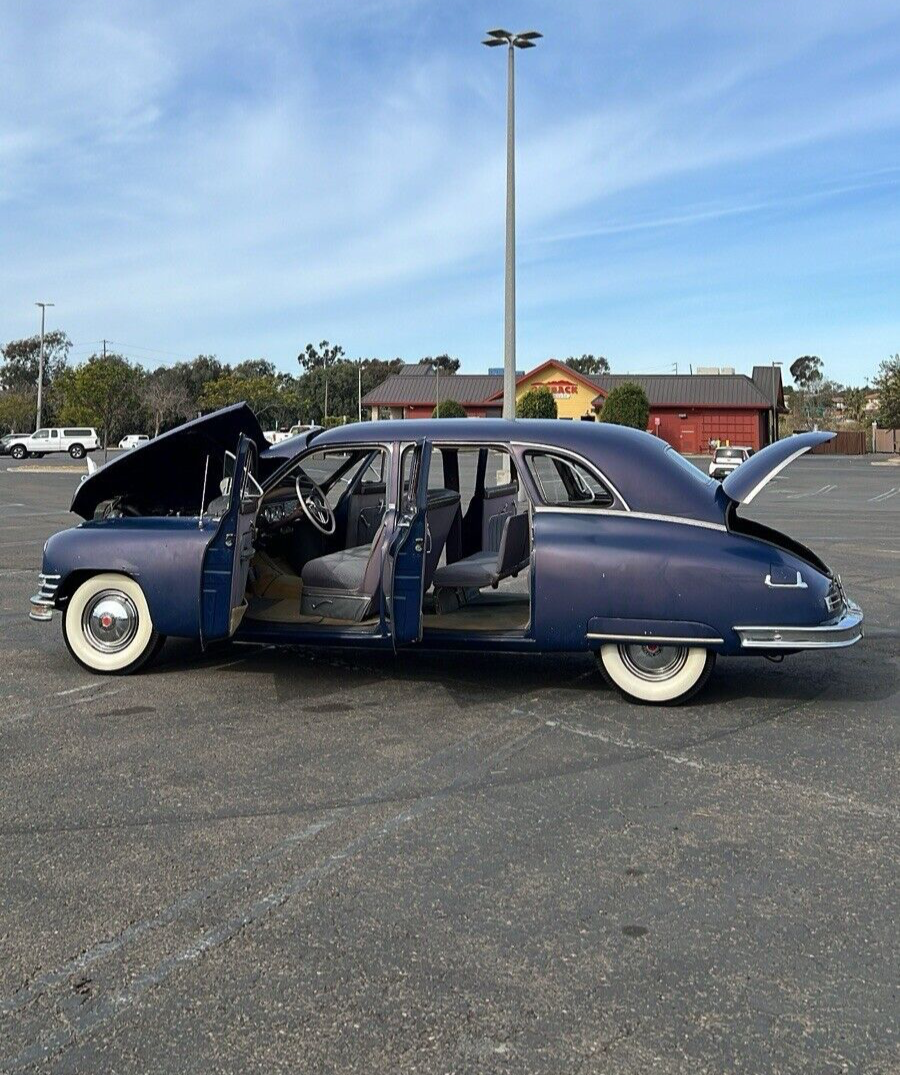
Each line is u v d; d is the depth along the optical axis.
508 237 23.75
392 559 5.96
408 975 3.07
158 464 7.02
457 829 4.19
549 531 5.90
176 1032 2.79
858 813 4.37
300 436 7.11
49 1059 2.67
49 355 101.94
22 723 5.72
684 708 6.00
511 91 23.44
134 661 6.71
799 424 87.50
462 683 6.59
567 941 3.27
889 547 14.45
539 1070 2.62
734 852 3.96
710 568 5.70
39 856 3.94
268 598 6.94
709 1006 2.90
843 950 3.22
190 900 3.57
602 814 4.36
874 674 6.86
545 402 54.88
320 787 4.68
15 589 10.42
